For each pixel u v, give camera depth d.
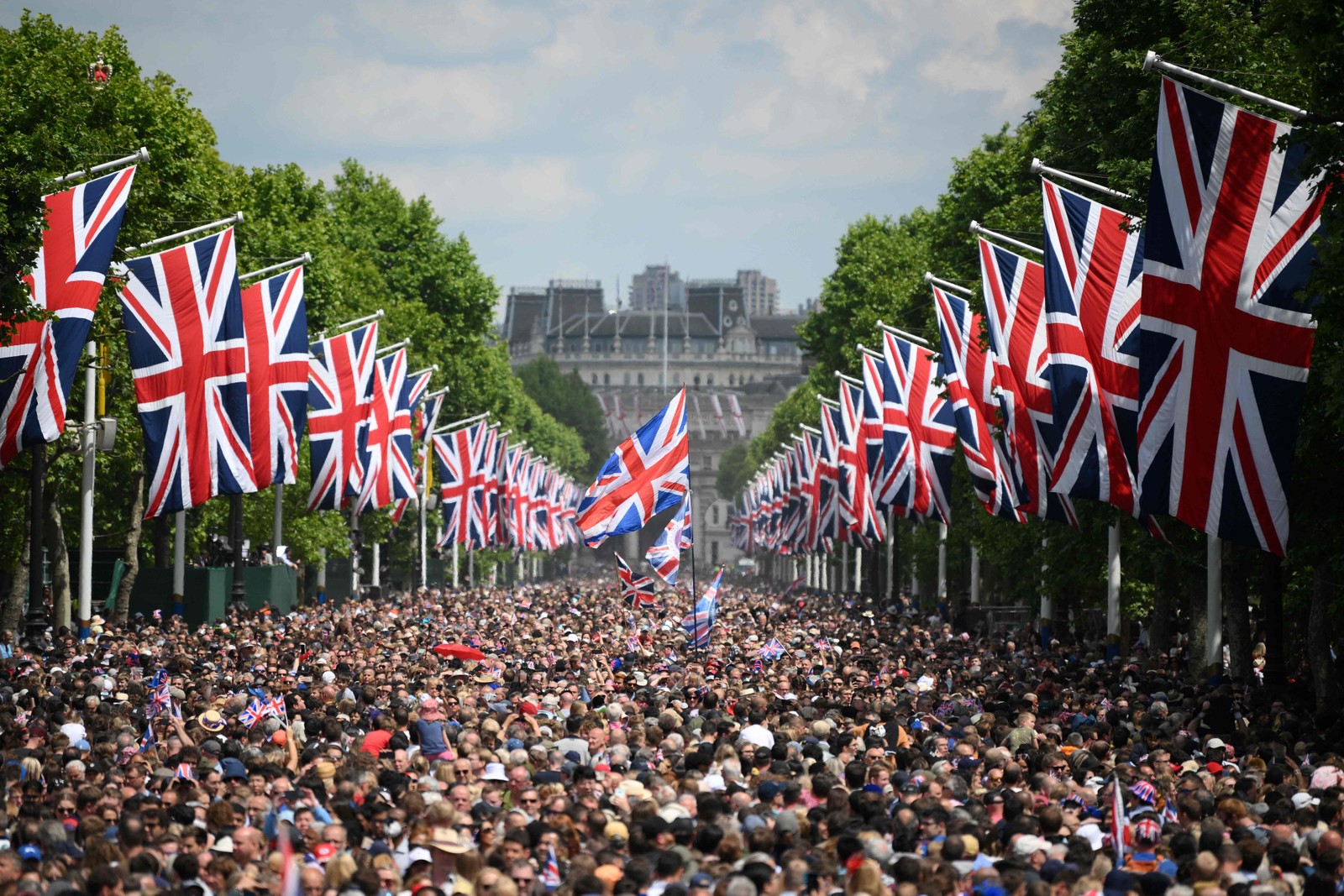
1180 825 37.88
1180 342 50.56
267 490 147.88
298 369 96.50
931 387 110.75
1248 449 49.78
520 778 40.16
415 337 197.38
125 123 99.75
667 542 106.56
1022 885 29.47
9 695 64.19
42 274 69.69
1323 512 64.50
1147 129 81.62
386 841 36.34
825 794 38.66
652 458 94.62
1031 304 74.25
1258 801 42.84
